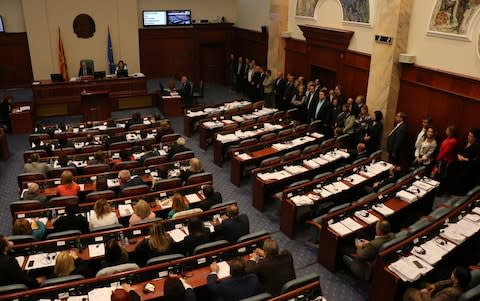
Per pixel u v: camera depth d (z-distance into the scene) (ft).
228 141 36.22
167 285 15.14
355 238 22.80
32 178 27.12
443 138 32.01
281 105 50.06
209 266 18.47
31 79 57.11
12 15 53.98
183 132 45.44
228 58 66.33
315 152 31.73
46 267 18.48
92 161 29.86
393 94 35.42
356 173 28.89
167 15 61.87
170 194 24.89
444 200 29.99
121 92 52.11
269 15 55.06
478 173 28.78
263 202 29.63
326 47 44.75
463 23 29.22
